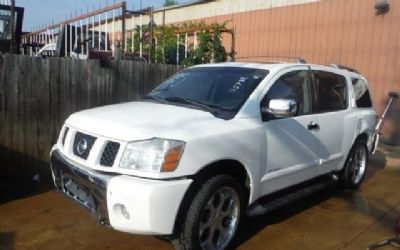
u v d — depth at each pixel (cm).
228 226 378
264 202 430
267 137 404
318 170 498
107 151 335
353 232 440
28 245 379
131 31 968
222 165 363
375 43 926
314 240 417
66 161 365
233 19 1232
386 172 706
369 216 489
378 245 400
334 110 526
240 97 413
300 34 1064
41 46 984
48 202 486
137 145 324
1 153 510
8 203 480
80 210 464
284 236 423
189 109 398
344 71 573
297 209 505
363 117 582
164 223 317
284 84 450
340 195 569
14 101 516
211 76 464
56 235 402
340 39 988
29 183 540
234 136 367
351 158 575
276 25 1118
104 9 731
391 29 897
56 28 862
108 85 625
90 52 727
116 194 314
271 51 1134
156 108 401
